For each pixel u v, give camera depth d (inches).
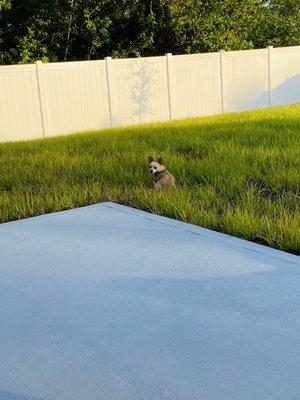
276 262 177.6
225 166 315.6
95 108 596.1
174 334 130.8
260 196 262.2
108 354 122.7
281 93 791.1
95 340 129.6
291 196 254.5
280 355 119.4
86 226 229.6
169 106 659.4
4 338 132.8
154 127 546.3
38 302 153.3
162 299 151.5
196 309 144.2
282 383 108.8
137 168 329.4
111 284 164.1
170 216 242.8
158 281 164.7
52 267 181.3
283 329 131.3
